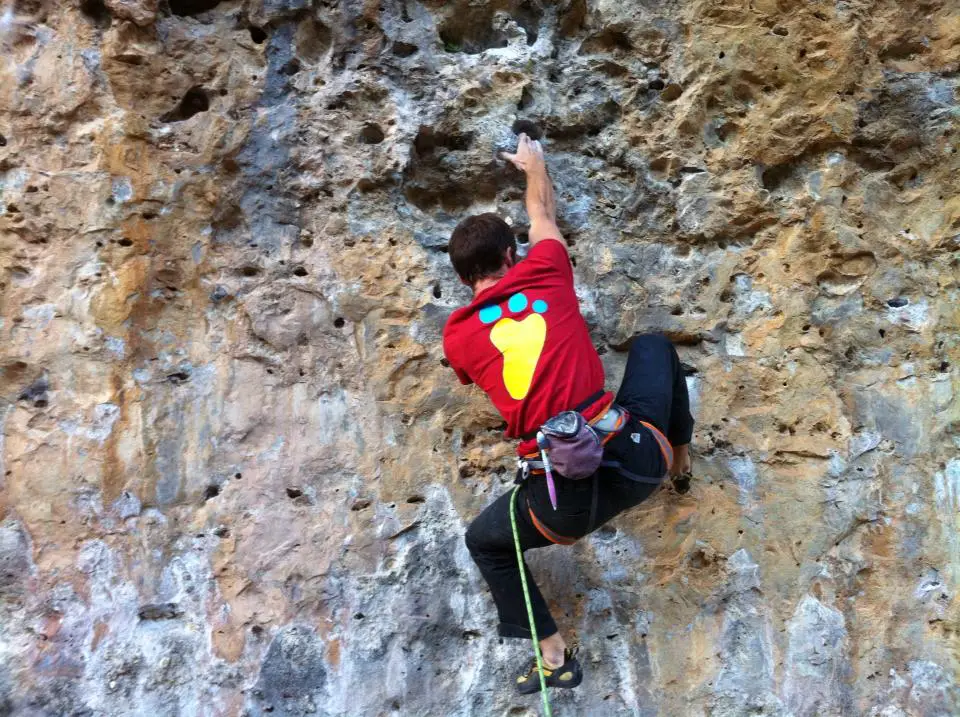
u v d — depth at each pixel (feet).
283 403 9.21
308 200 9.43
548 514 7.17
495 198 9.64
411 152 9.36
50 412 8.96
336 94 9.37
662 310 9.46
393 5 9.45
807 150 9.64
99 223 9.08
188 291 9.29
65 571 8.79
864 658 9.03
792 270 9.55
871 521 9.30
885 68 9.66
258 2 9.41
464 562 9.04
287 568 8.92
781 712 8.86
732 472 9.32
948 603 9.16
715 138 9.68
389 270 9.32
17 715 8.42
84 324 9.01
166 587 8.84
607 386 9.37
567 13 9.68
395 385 9.24
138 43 9.27
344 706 8.68
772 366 9.46
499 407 7.38
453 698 8.75
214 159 9.30
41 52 9.19
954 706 8.92
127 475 8.94
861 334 9.55
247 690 8.66
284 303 9.30
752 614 9.11
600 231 9.55
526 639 8.48
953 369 9.50
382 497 9.11
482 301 7.44
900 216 9.68
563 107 9.58
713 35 9.49
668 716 8.84
